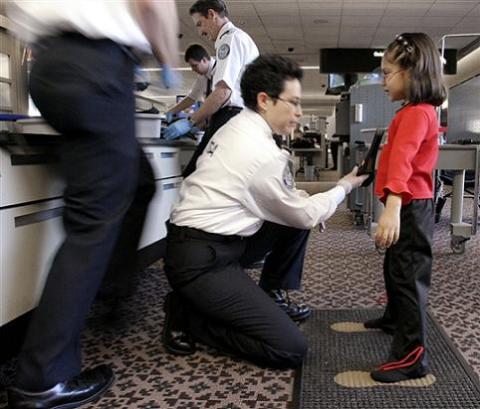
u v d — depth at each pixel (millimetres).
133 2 1233
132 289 1974
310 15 8031
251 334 1500
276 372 1488
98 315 1969
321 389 1355
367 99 4359
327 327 1811
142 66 1350
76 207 1232
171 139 2453
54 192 1467
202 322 1604
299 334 1509
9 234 1290
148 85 1587
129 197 1319
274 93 1544
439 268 2662
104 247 1252
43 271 1437
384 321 1758
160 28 1303
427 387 1350
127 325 1874
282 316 1518
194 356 1607
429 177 1387
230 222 1552
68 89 1148
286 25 8680
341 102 5328
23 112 1902
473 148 2896
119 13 1204
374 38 9688
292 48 10602
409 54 1364
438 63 1378
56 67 1157
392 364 1400
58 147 1294
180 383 1425
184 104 3248
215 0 2402
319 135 11125
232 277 1549
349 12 7875
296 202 1560
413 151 1324
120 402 1317
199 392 1371
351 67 10625
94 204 1229
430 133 1373
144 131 2020
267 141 1551
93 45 1186
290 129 1618
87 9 1153
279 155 1521
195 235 1543
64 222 1265
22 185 1332
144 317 1958
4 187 1266
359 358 1552
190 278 1528
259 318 1493
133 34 1235
